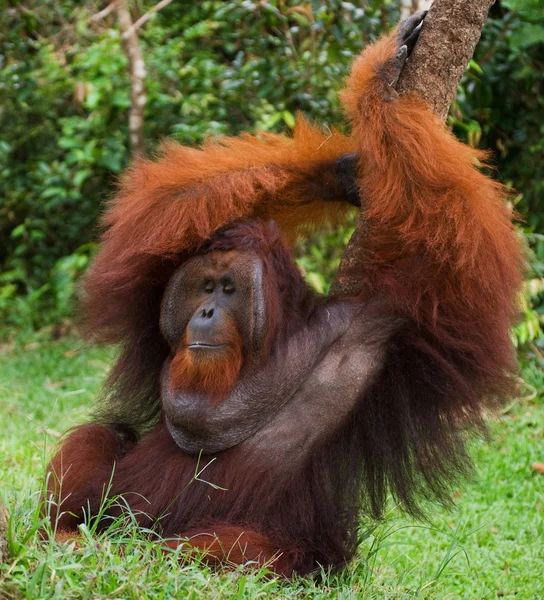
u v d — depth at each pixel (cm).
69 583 309
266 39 1009
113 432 486
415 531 584
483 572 521
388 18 876
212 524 411
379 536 534
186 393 416
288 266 429
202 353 408
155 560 351
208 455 425
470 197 404
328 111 920
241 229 421
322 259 942
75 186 1153
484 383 425
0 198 1241
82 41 1211
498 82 988
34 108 1190
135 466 442
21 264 1224
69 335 1125
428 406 432
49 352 1041
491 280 404
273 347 420
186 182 436
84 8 1212
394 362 428
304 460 425
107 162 1091
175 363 418
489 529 589
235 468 420
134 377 478
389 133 413
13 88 1174
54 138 1216
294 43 1015
